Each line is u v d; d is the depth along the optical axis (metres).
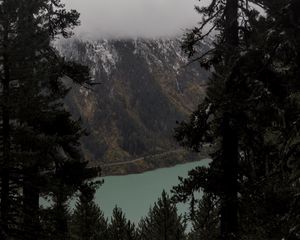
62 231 13.88
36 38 12.33
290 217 7.02
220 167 11.80
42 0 12.61
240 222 11.95
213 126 11.55
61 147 15.02
